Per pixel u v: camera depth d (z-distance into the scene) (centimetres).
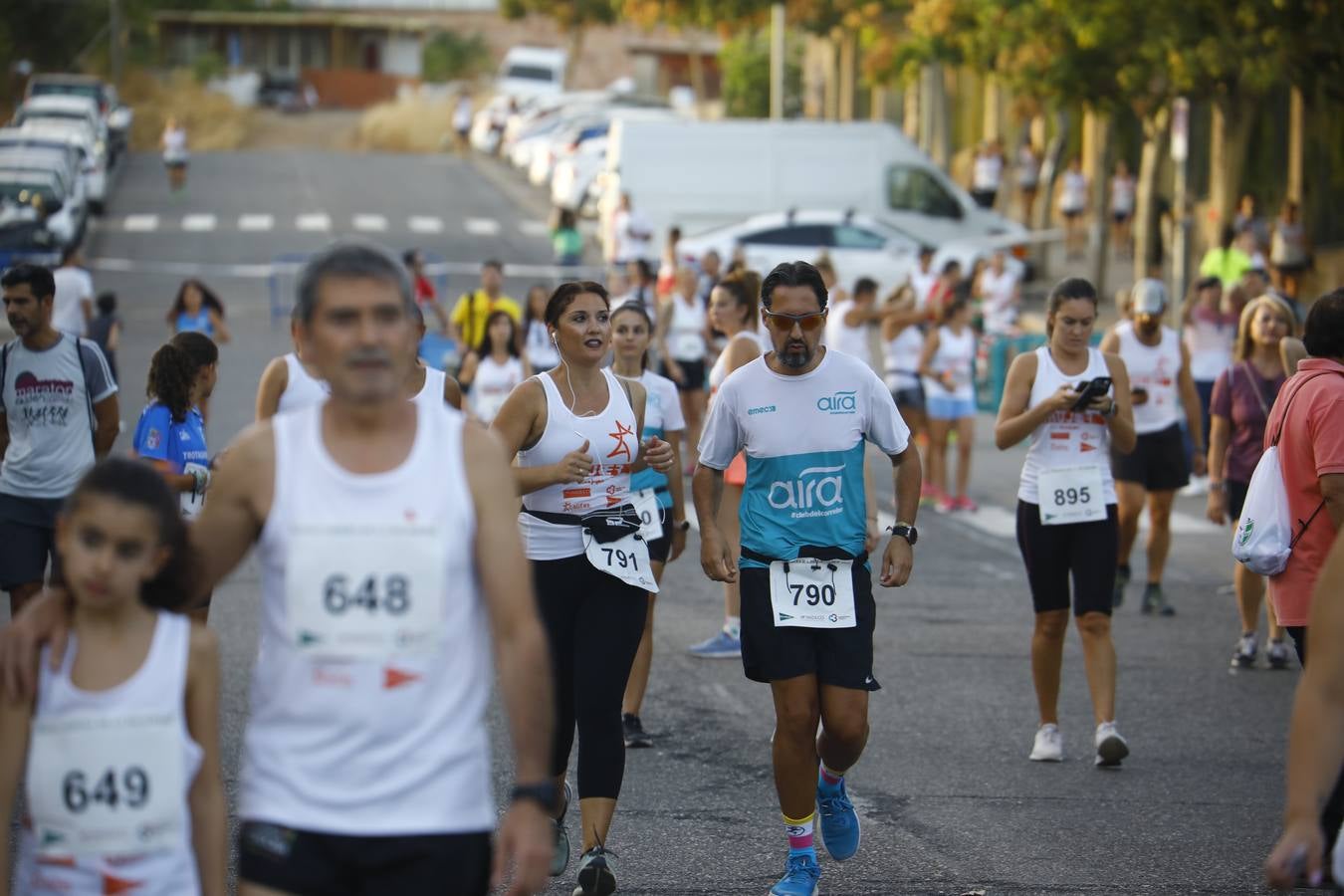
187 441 2291
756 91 19550
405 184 16212
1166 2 6869
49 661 1109
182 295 5703
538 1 19750
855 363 1875
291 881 1083
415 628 1092
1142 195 8494
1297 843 1118
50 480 2347
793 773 1828
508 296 9675
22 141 10594
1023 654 3170
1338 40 6525
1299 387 1911
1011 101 12581
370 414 1112
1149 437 3456
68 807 1104
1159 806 2248
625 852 2031
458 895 1102
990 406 6650
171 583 1122
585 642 1892
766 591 1838
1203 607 3634
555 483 1872
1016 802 2261
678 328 5362
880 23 12681
